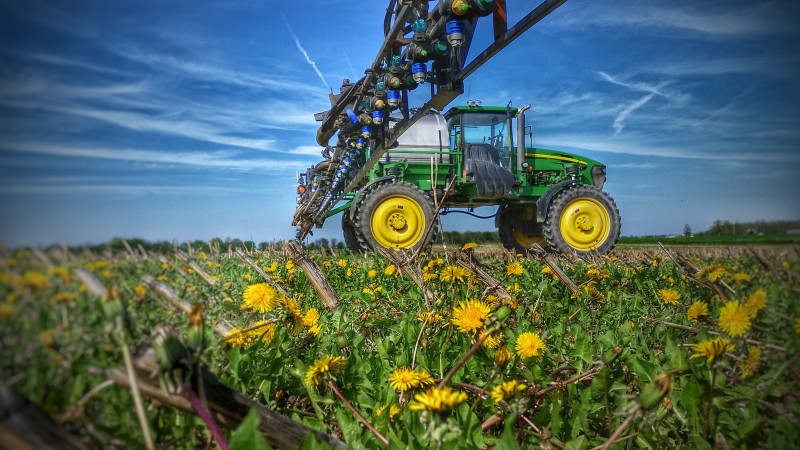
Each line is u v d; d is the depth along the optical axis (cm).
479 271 260
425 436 97
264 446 71
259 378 142
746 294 104
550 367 177
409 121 520
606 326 241
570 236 939
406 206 898
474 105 962
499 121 977
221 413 83
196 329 71
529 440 132
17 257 62
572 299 301
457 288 262
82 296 64
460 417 118
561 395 147
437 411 94
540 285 313
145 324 73
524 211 1110
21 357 59
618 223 948
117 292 65
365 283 418
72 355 62
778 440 93
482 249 1059
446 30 341
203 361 74
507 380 150
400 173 947
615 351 145
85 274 67
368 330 243
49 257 65
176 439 84
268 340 160
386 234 892
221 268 185
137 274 77
